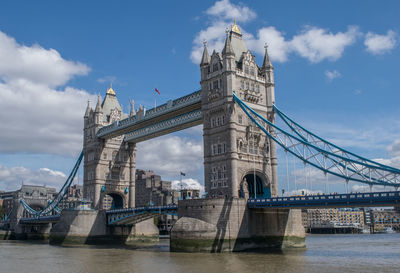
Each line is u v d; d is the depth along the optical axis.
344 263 61.38
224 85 87.06
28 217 168.38
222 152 85.75
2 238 156.00
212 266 58.38
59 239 111.44
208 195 86.06
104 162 125.06
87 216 111.06
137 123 111.56
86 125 132.88
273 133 91.50
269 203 76.81
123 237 116.50
